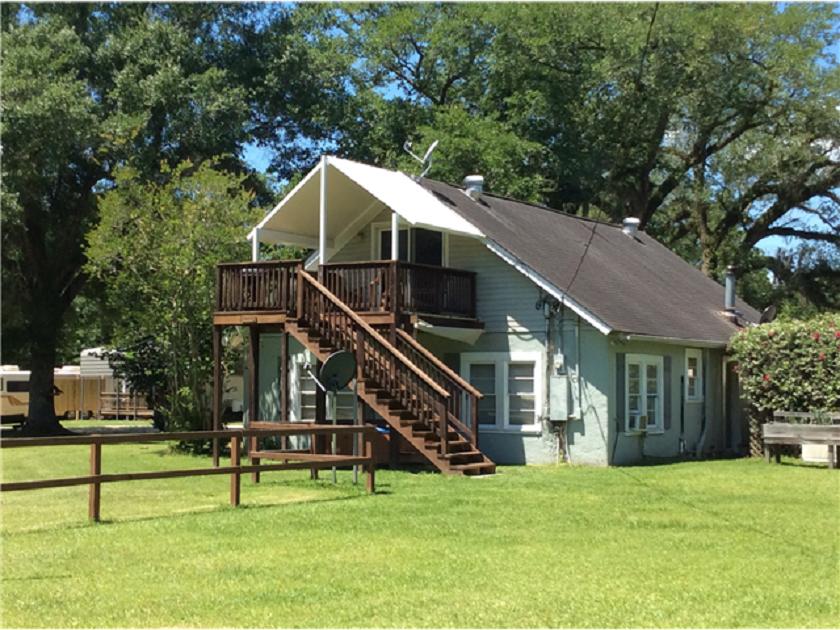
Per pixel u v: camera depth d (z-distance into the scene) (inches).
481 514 512.4
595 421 839.1
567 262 947.3
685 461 876.0
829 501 567.5
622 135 1667.1
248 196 1100.5
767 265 1803.6
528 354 872.9
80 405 1946.4
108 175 1365.7
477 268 904.9
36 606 320.2
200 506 553.0
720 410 1028.5
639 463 856.3
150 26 1385.3
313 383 989.2
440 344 917.2
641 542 434.3
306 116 1571.1
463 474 710.5
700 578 364.2
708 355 1012.5
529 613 313.0
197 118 1346.0
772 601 330.6
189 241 1008.2
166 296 1003.9
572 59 1660.9
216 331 848.3
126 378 1194.0
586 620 305.7
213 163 1273.4
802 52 1546.5
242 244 1037.2
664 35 1555.1
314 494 605.3
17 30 1288.1
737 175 1701.5
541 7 1616.6
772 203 1793.8
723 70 1572.3
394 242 810.2
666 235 1873.8
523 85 1660.9
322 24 1828.2
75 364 2341.3
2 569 374.9
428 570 374.9
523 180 1512.1
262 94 1530.5
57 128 1200.8
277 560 392.8
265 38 1536.7
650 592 341.7
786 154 1626.5
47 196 1379.2
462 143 1481.3
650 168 1734.7
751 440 901.2
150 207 1024.9
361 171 868.6
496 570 375.6
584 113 1667.1
